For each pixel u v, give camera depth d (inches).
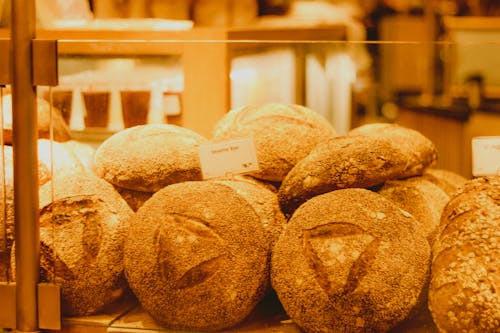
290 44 69.9
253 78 69.7
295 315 50.7
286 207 56.7
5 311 54.8
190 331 52.6
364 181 54.6
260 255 52.9
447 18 102.1
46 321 54.2
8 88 60.3
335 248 50.5
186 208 53.4
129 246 53.9
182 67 67.0
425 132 80.7
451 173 70.6
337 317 49.4
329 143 56.3
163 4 91.5
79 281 54.4
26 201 53.8
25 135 53.5
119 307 56.7
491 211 50.1
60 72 55.6
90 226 55.6
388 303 49.1
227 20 93.6
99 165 60.9
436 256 50.0
